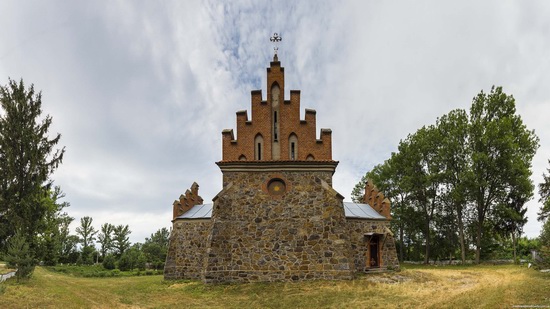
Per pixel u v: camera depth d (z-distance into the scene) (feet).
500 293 65.51
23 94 108.37
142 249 256.32
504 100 168.55
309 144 96.17
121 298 78.48
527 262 157.79
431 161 190.19
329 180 94.53
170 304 72.13
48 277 110.42
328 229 91.04
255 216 92.38
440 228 206.69
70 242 245.65
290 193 93.61
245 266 89.71
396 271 114.11
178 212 120.57
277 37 101.71
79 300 72.13
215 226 90.58
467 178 161.58
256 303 70.33
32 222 104.58
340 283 84.33
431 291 75.31
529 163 163.73
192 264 113.29
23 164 104.88
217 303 71.97
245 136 96.43
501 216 166.09
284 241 90.89
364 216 123.44
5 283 80.43
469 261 185.47
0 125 104.58
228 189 93.66
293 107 97.86
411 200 205.67
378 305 62.95
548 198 151.02
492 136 160.45
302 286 82.74
